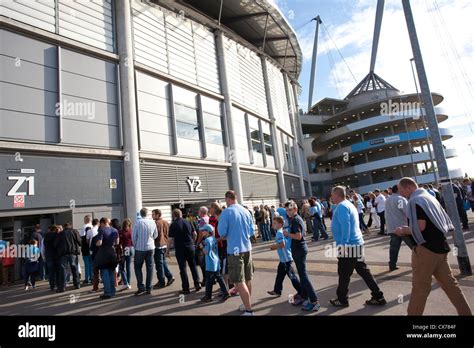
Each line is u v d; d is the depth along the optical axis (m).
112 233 6.55
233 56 19.27
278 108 25.22
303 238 4.72
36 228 9.18
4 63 8.91
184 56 15.18
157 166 12.76
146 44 13.23
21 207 8.70
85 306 5.78
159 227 7.11
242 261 4.59
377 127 42.03
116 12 12.15
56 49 10.15
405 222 6.34
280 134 24.98
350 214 4.62
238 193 16.53
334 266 7.44
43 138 9.40
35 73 9.52
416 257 3.56
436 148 6.20
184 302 5.59
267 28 22.61
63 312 5.44
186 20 15.83
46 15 10.03
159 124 13.13
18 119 8.96
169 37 14.55
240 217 4.73
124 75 11.76
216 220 7.22
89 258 8.57
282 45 25.89
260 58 23.28
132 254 7.45
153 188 12.38
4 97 8.77
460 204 10.92
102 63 11.41
